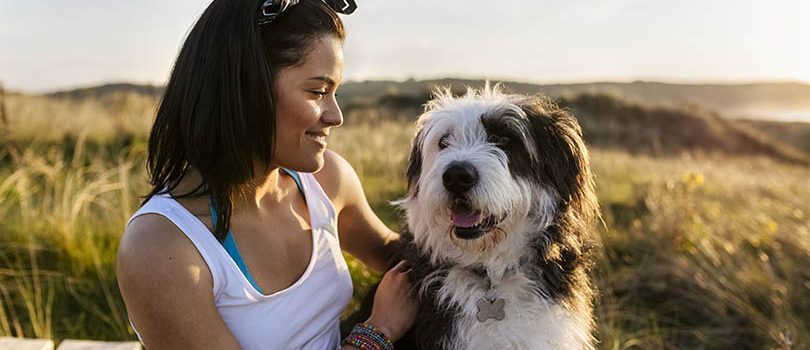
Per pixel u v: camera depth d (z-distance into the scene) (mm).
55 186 6566
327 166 2787
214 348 2070
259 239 2275
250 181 2215
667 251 5648
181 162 2156
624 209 7535
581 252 2836
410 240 2965
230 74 2045
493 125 2807
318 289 2375
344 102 23641
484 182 2561
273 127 2121
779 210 7008
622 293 5148
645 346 4359
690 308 4965
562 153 2854
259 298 2178
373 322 2574
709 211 6766
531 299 2627
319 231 2469
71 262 5273
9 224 5707
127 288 2033
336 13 2289
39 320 4480
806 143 27031
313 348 2363
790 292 4902
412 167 3109
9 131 8906
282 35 2104
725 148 24453
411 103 22953
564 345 2615
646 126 25531
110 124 11195
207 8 2119
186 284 2014
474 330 2580
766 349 4359
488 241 2645
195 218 2107
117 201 6258
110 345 3354
